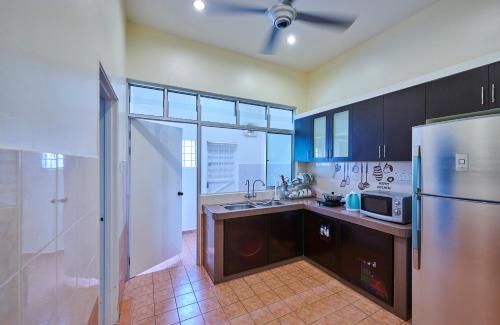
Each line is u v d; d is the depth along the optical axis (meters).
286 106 3.83
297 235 3.16
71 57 0.85
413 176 1.83
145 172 2.86
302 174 3.81
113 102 1.92
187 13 2.53
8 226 0.47
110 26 1.61
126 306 2.16
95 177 1.18
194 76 3.05
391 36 2.74
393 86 2.37
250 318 2.00
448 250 1.61
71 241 0.82
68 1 0.83
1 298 0.44
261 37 2.98
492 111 1.68
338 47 3.21
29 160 0.55
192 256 3.37
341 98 3.42
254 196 3.46
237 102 3.42
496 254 1.38
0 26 0.46
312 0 2.30
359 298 2.29
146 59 2.76
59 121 0.74
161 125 3.06
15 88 0.51
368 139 2.64
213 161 4.00
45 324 0.62
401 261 1.99
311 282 2.59
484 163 1.43
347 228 2.51
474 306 1.48
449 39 2.22
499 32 1.91
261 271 2.85
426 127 1.74
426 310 1.75
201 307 2.15
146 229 2.86
